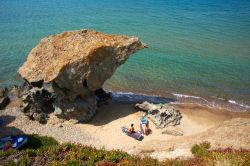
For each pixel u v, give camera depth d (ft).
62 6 340.39
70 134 118.62
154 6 367.25
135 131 121.60
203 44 238.89
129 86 165.17
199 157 71.77
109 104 142.31
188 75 181.57
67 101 123.75
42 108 126.41
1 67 178.19
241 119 126.82
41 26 259.80
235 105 153.17
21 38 227.20
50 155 60.59
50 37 129.49
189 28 282.56
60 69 115.34
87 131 121.39
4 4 336.70
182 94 160.56
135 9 345.92
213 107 149.59
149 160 61.16
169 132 121.19
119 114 133.69
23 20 276.00
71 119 125.08
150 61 197.98
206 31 276.21
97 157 59.82
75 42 123.44
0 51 199.82
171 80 174.19
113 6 354.33
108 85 164.86
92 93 132.26
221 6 388.98
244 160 61.36
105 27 267.18
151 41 238.07
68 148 63.21
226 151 75.15
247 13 356.38
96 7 344.08
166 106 135.33
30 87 131.03
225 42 247.09
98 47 118.93
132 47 127.54
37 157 59.88
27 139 110.52
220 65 198.90
